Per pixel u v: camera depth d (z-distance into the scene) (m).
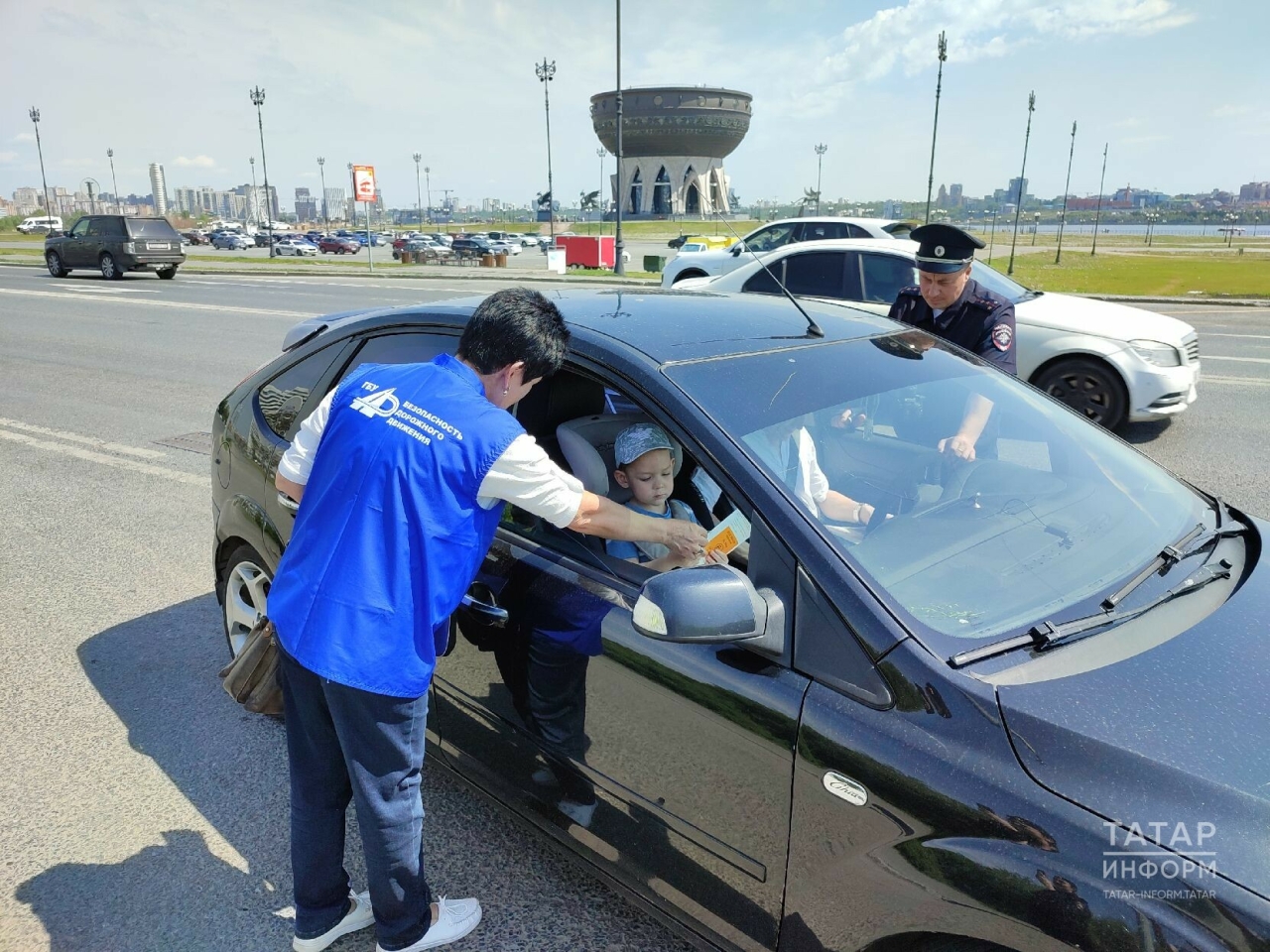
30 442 8.39
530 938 2.60
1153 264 36.91
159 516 6.36
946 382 2.77
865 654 1.85
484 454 2.03
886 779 1.75
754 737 1.95
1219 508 2.62
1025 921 1.56
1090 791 1.59
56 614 4.82
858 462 2.38
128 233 27.12
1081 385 7.52
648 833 2.23
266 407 3.55
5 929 2.68
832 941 1.86
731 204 141.00
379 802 2.21
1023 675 1.80
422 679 2.10
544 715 2.43
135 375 11.45
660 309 2.85
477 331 2.13
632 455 2.52
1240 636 1.96
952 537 2.24
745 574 2.15
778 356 2.57
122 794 3.31
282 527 3.30
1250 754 1.62
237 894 2.82
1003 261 37.62
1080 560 2.23
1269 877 1.43
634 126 125.44
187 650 4.41
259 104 57.44
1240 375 10.29
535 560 2.50
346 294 22.03
